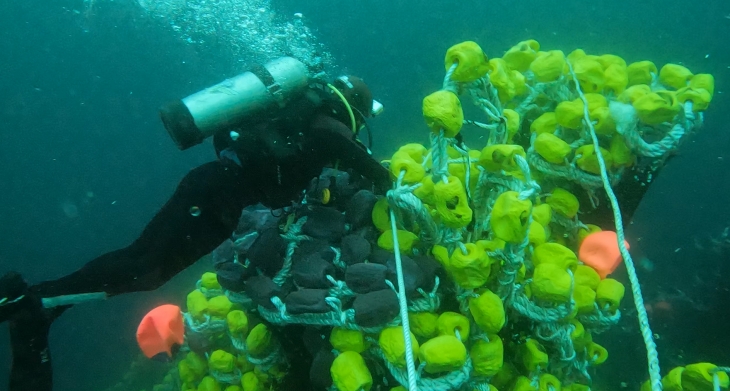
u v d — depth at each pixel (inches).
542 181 102.9
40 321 79.6
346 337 75.0
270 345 102.3
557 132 98.7
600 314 89.0
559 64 93.4
